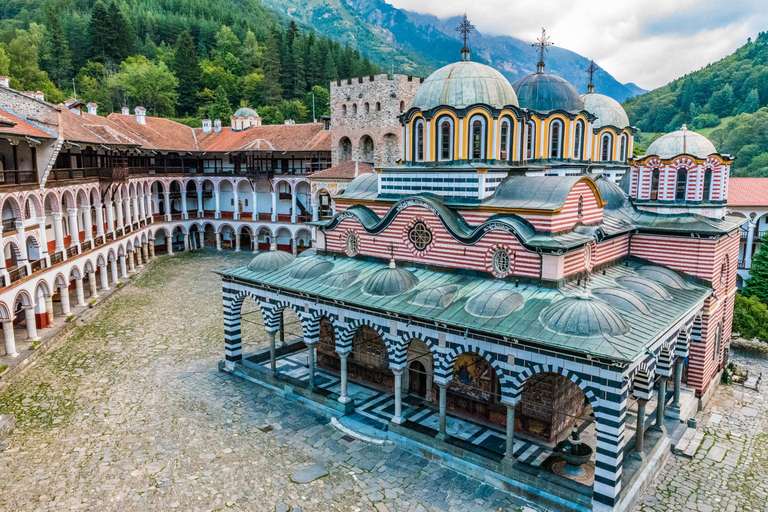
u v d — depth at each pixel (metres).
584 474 23.81
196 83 129.00
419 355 31.23
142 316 47.72
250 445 26.75
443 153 32.09
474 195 30.12
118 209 60.62
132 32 140.88
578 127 39.62
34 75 112.19
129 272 63.72
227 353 35.53
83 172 49.97
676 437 27.97
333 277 31.02
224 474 24.23
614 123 42.97
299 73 132.00
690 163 33.19
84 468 24.48
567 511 21.56
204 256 74.88
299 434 27.97
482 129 30.75
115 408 30.44
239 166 78.19
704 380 31.95
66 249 46.69
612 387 20.38
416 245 31.41
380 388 33.41
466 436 27.39
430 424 28.62
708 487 24.14
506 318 23.95
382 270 29.61
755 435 28.88
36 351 37.91
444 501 22.61
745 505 22.81
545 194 28.23
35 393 32.22
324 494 22.95
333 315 29.48
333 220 35.47
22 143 41.47
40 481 23.45
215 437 27.44
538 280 26.59
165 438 27.23
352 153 71.50
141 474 24.09
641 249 33.59
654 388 32.53
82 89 119.69
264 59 131.62
